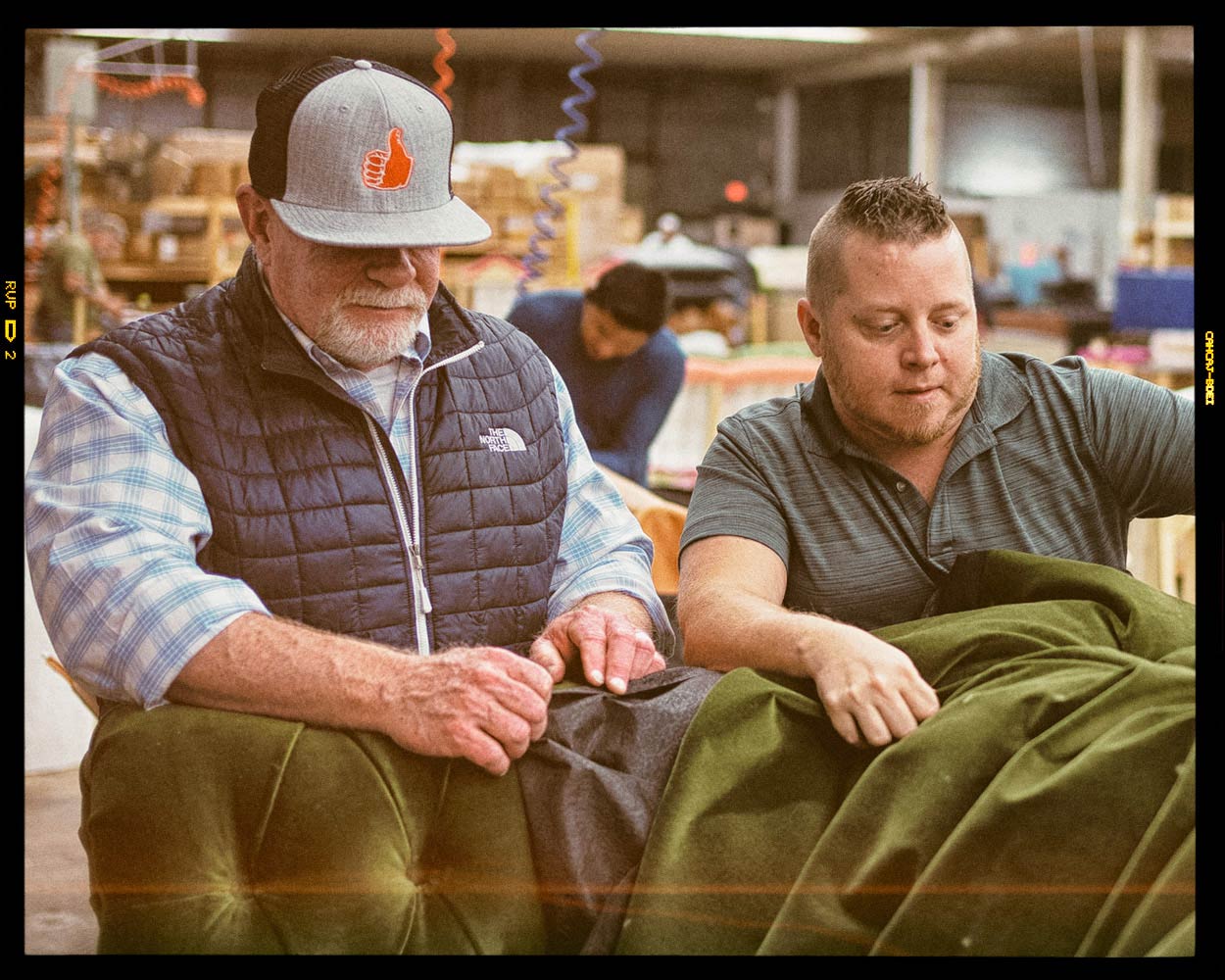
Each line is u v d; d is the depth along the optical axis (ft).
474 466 5.29
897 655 4.21
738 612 4.68
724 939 3.93
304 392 4.98
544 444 5.59
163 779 4.07
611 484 5.99
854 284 4.76
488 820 4.13
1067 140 57.82
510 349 5.64
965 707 4.04
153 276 26.73
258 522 4.85
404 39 47.47
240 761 4.11
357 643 4.37
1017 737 3.97
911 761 3.95
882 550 5.13
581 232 28.58
